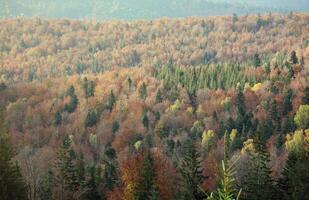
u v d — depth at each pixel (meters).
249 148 108.00
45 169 76.38
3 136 39.91
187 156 66.38
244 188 62.16
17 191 40.22
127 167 63.28
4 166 39.28
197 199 60.22
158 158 68.12
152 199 56.81
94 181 77.81
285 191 61.19
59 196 64.75
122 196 65.75
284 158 104.12
